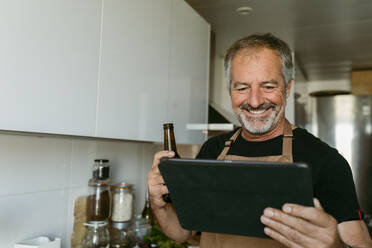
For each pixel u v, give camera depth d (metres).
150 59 1.34
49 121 0.87
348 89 4.46
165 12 1.46
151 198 1.01
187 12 1.69
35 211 1.23
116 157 1.76
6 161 1.12
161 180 0.96
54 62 0.88
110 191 1.55
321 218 0.62
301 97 4.56
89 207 1.40
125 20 1.18
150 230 1.70
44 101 0.85
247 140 1.09
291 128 1.04
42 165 1.27
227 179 0.62
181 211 0.75
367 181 3.20
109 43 1.09
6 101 0.75
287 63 1.02
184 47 1.66
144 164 2.04
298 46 2.94
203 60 1.90
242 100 1.01
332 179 0.91
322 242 0.65
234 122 2.00
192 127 1.75
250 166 0.58
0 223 1.09
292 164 0.55
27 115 0.80
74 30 0.95
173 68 1.54
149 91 1.34
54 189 1.32
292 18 2.24
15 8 0.77
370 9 2.07
